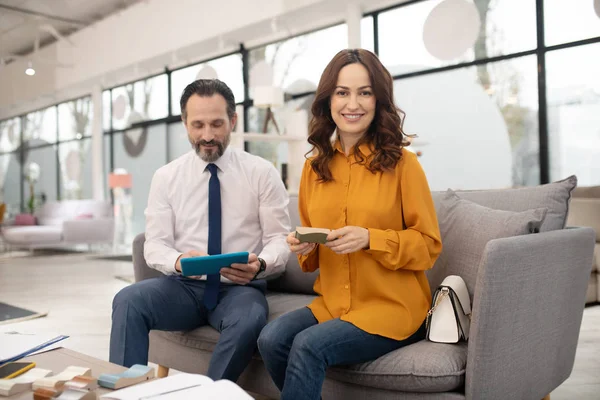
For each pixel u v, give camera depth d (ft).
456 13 16.90
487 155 19.74
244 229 7.34
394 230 5.57
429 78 20.93
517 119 19.01
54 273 21.02
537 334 5.43
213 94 7.07
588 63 17.48
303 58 24.49
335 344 5.00
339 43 23.21
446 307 5.40
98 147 34.65
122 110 30.89
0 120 44.42
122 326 6.21
